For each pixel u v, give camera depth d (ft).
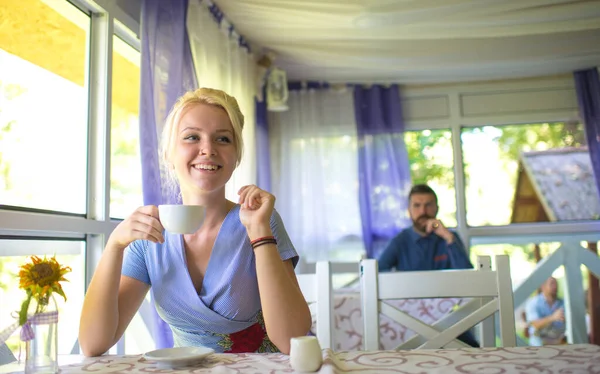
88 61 6.07
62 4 5.69
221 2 7.99
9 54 5.14
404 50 9.91
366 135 11.98
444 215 12.16
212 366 2.99
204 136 3.91
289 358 3.13
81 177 5.96
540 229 11.86
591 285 11.45
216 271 3.85
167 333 5.79
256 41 9.69
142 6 6.14
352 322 7.41
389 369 2.86
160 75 6.31
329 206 11.89
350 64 10.66
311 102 12.02
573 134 11.94
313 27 8.85
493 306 4.45
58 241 5.34
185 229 3.40
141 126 5.90
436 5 7.88
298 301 3.54
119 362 3.20
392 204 11.72
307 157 11.94
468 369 2.81
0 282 4.56
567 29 8.87
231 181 8.39
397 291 4.58
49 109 5.61
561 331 11.29
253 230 3.61
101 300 3.55
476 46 9.78
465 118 12.23
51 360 2.92
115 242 3.58
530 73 11.64
